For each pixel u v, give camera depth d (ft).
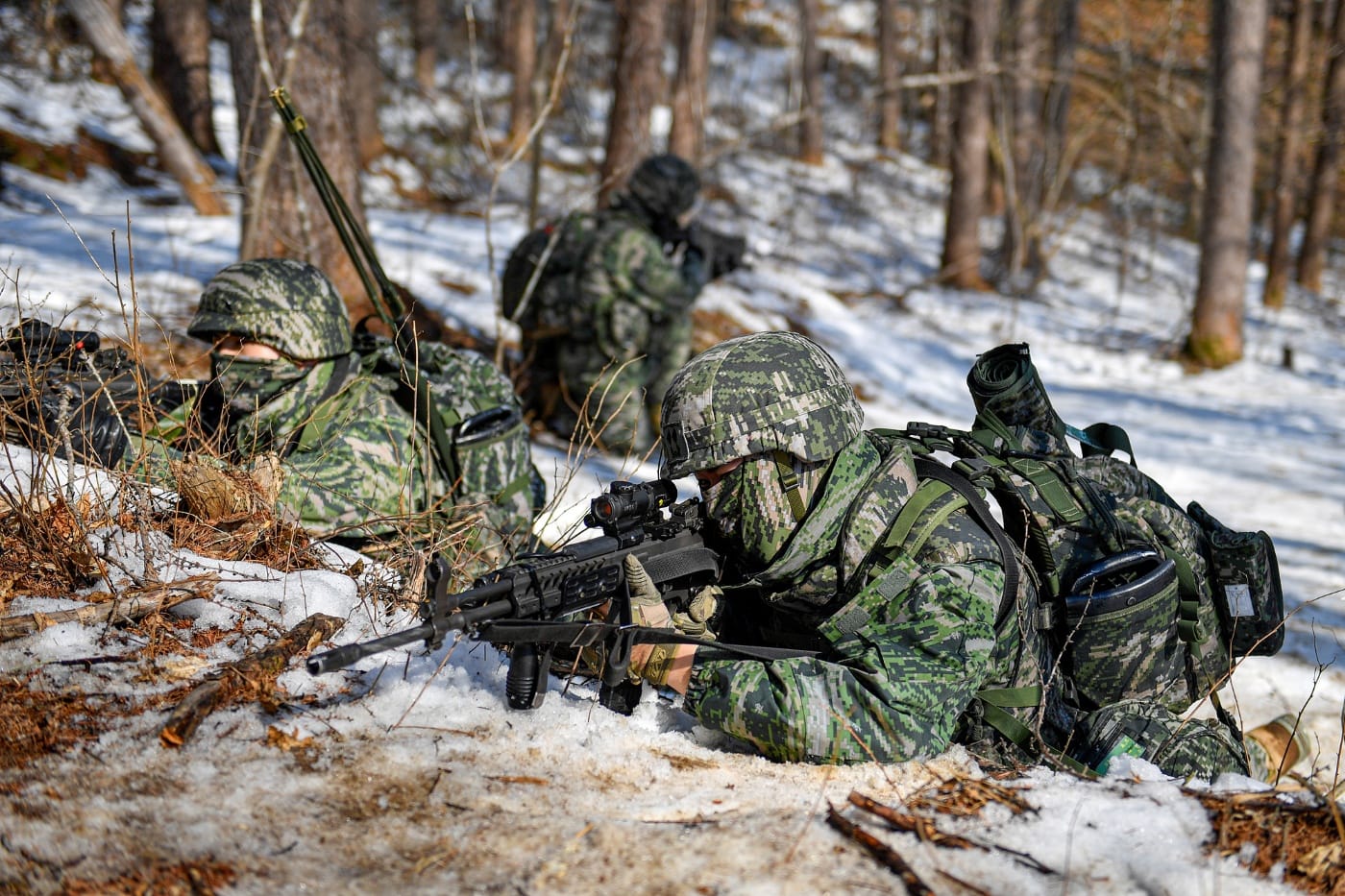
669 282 22.17
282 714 7.52
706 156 31.94
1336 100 65.77
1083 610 8.58
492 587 7.18
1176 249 73.36
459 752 7.33
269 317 11.08
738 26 99.09
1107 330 52.01
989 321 50.85
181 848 5.99
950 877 6.19
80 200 36.17
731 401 7.85
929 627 7.68
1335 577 20.01
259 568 9.96
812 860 6.26
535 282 22.31
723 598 8.68
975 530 8.09
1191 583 9.09
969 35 54.70
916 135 93.45
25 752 6.74
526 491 12.55
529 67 62.39
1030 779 7.59
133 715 7.31
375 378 12.02
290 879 5.84
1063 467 9.11
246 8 23.41
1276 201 61.72
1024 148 58.95
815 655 8.04
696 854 6.28
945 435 9.66
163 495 10.53
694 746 7.84
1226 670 9.55
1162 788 7.32
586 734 7.78
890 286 54.49
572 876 6.02
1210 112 46.88
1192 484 27.20
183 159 33.37
